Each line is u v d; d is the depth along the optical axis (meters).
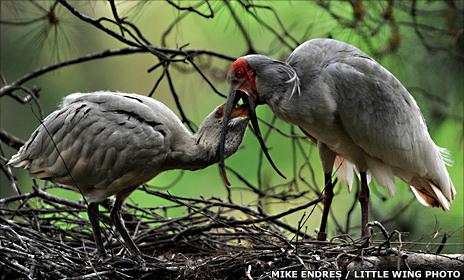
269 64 12.00
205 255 12.33
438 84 15.33
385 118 12.35
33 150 11.61
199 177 19.97
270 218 12.15
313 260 10.65
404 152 12.55
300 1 16.72
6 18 17.47
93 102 11.52
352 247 11.01
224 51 18.94
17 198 12.57
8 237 11.27
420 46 15.10
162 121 11.49
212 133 11.77
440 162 13.00
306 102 12.06
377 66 12.46
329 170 12.91
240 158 19.72
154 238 12.68
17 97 13.45
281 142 19.56
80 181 11.51
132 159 11.34
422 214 15.32
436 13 14.71
